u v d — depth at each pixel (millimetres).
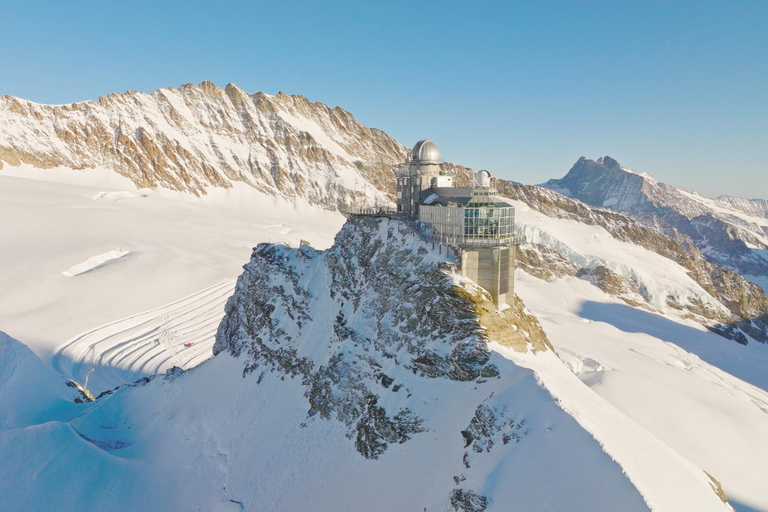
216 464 62250
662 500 31391
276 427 61625
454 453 41562
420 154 69000
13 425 72438
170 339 124125
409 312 54062
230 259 188500
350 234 72500
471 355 46500
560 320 147125
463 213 55062
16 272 146750
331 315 67625
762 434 79312
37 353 107750
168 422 75500
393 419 48125
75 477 54875
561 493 32875
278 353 70625
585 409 40250
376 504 43938
